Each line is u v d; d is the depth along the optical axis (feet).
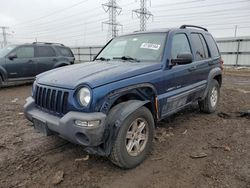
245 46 62.90
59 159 10.89
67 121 8.77
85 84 8.86
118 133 9.18
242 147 11.85
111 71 10.10
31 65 32.04
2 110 19.69
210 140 12.81
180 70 12.95
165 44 12.44
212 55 17.42
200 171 9.72
